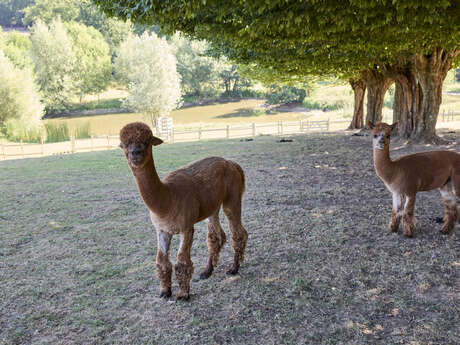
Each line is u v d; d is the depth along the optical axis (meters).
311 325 3.72
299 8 7.07
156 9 7.48
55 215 7.34
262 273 4.81
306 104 54.12
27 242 6.01
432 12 6.68
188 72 64.12
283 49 13.35
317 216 6.84
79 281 4.70
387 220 6.51
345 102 50.28
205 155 14.34
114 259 5.33
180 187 4.04
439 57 14.39
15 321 3.89
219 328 3.72
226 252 5.56
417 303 4.01
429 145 14.73
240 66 21.58
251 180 9.91
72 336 3.65
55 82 55.34
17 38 63.38
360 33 8.69
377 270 4.73
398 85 17.91
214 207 4.47
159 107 44.53
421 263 4.86
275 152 14.49
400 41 9.84
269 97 60.16
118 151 17.20
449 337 3.44
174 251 5.63
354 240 5.73
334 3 6.53
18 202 8.30
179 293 4.24
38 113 38.41
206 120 49.59
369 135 19.78
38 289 4.50
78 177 11.02
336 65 15.59
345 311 3.93
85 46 62.62
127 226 6.66
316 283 4.50
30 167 13.17
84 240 6.04
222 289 4.48
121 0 8.20
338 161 12.21
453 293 4.15
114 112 59.50
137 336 3.64
